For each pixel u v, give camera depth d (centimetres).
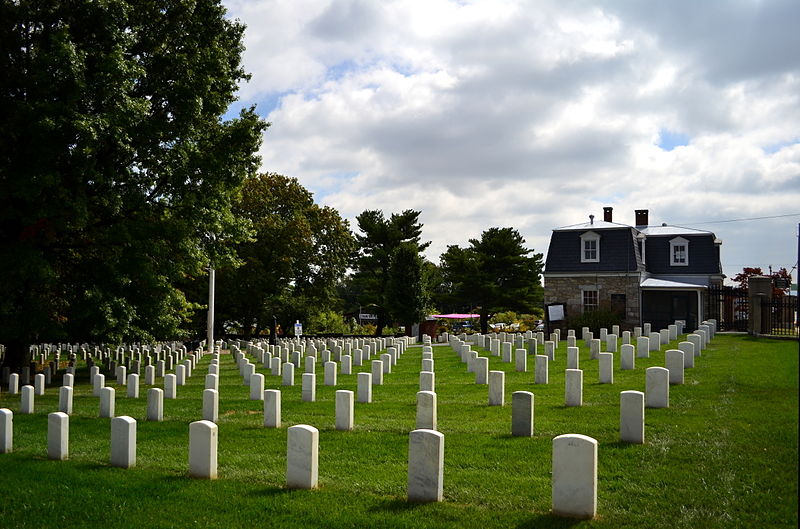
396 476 1011
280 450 1214
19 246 2133
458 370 2511
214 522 844
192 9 2500
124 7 2173
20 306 2277
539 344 3198
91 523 856
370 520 823
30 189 1969
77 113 1955
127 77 2133
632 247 4316
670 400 1457
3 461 1180
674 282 4309
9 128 2077
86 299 2239
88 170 2070
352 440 1256
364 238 6812
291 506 885
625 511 816
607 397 1598
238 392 2078
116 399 1967
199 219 2491
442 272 7144
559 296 4450
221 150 2536
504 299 6475
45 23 2170
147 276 2342
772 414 1255
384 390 1995
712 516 785
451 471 1013
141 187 2395
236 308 5550
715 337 3139
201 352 3841
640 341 2414
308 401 1789
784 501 815
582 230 4456
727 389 1548
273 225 5231
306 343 4122
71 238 2508
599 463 1009
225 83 2588
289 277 5475
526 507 852
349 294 10519
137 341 3731
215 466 1046
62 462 1165
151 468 1110
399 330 6738
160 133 2308
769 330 3131
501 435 1238
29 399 1731
